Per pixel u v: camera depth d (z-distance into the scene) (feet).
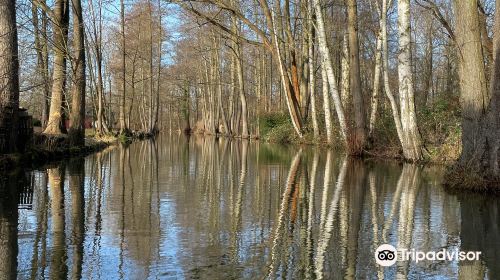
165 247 16.40
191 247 16.44
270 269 14.24
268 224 20.11
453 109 51.24
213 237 17.84
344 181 34.24
